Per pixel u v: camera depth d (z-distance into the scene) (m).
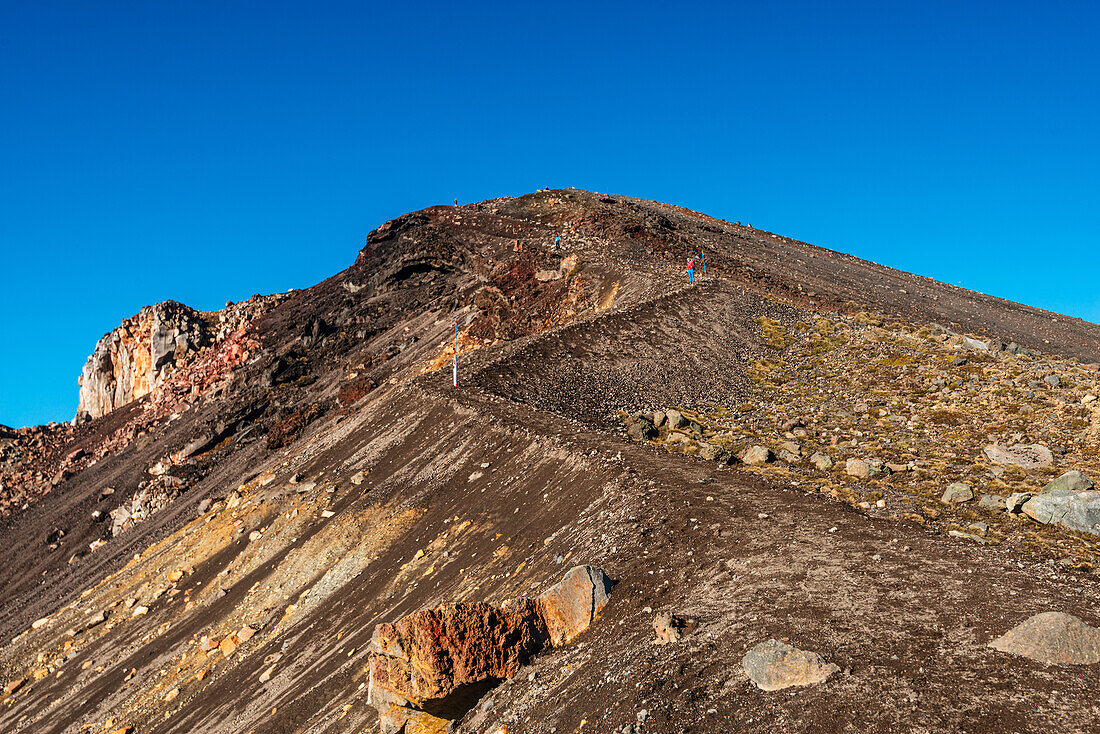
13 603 71.25
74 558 79.62
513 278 88.75
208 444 90.00
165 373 128.75
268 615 36.62
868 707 11.51
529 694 16.08
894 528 20.16
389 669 17.23
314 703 25.36
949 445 34.72
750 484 25.47
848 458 33.34
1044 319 91.06
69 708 37.53
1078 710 10.65
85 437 122.62
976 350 49.97
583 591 18.44
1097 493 24.28
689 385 49.00
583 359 51.44
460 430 41.56
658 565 19.33
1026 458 31.56
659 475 26.47
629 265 78.38
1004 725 10.63
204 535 49.62
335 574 35.72
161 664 37.72
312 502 44.38
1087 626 12.28
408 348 89.62
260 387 98.56
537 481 31.41
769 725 11.66
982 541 22.77
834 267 104.69
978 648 12.77
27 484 107.12
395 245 123.94
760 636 14.31
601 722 13.23
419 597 28.30
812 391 46.53
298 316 122.50
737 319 60.78
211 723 29.33
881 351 51.78
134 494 88.31
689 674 13.65
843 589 16.02
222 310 140.50
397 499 38.84
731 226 133.62
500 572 25.31
